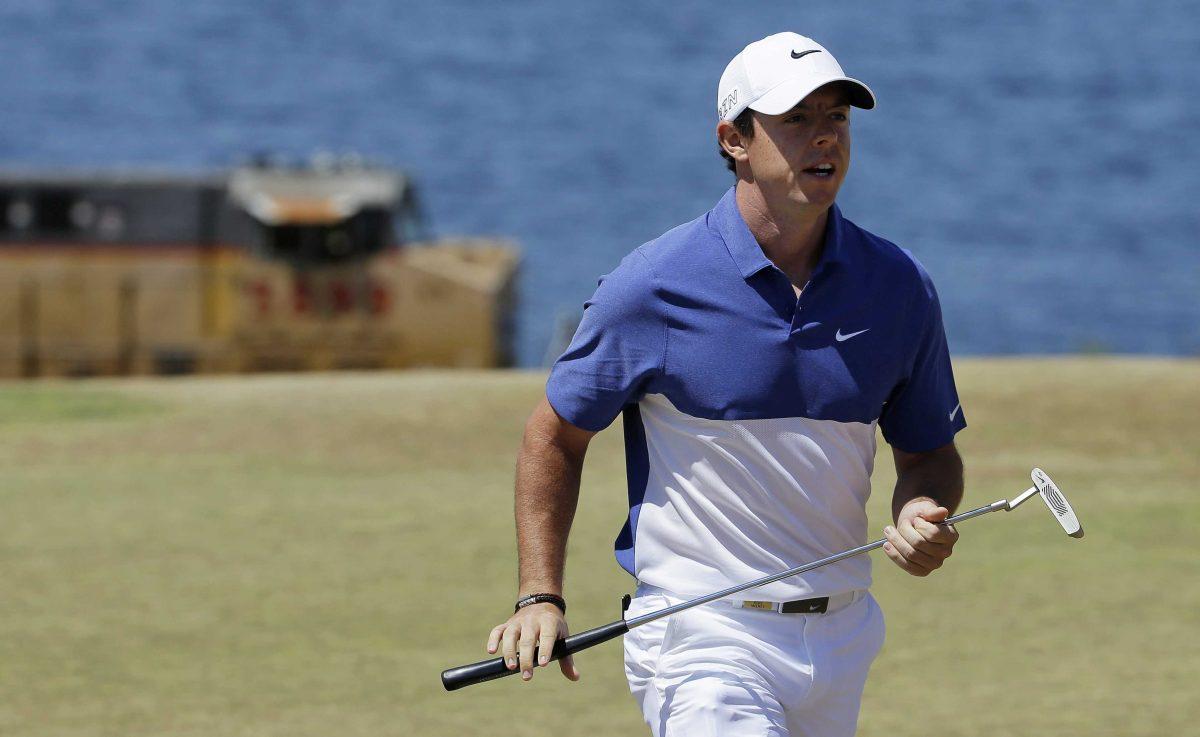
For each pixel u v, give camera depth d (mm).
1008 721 24750
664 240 15789
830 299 15352
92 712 25391
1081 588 32656
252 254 93438
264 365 93688
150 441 49812
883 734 24219
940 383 16297
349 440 49562
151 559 35750
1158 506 39656
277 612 31484
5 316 93312
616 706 25859
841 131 15289
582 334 15867
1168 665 27672
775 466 15430
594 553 35594
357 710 25594
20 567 34969
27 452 48188
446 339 93625
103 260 93375
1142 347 153625
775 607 15531
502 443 49062
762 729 15102
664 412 15758
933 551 15102
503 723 24922
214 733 24406
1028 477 42906
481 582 33719
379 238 93562
